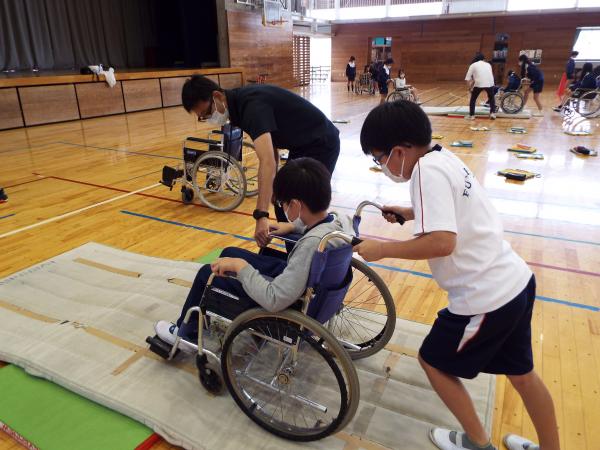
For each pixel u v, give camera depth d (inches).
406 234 127.3
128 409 62.0
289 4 598.9
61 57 453.1
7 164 206.5
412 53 740.0
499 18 671.8
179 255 113.7
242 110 79.6
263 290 53.0
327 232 53.3
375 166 204.1
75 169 198.2
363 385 68.1
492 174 185.0
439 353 48.9
